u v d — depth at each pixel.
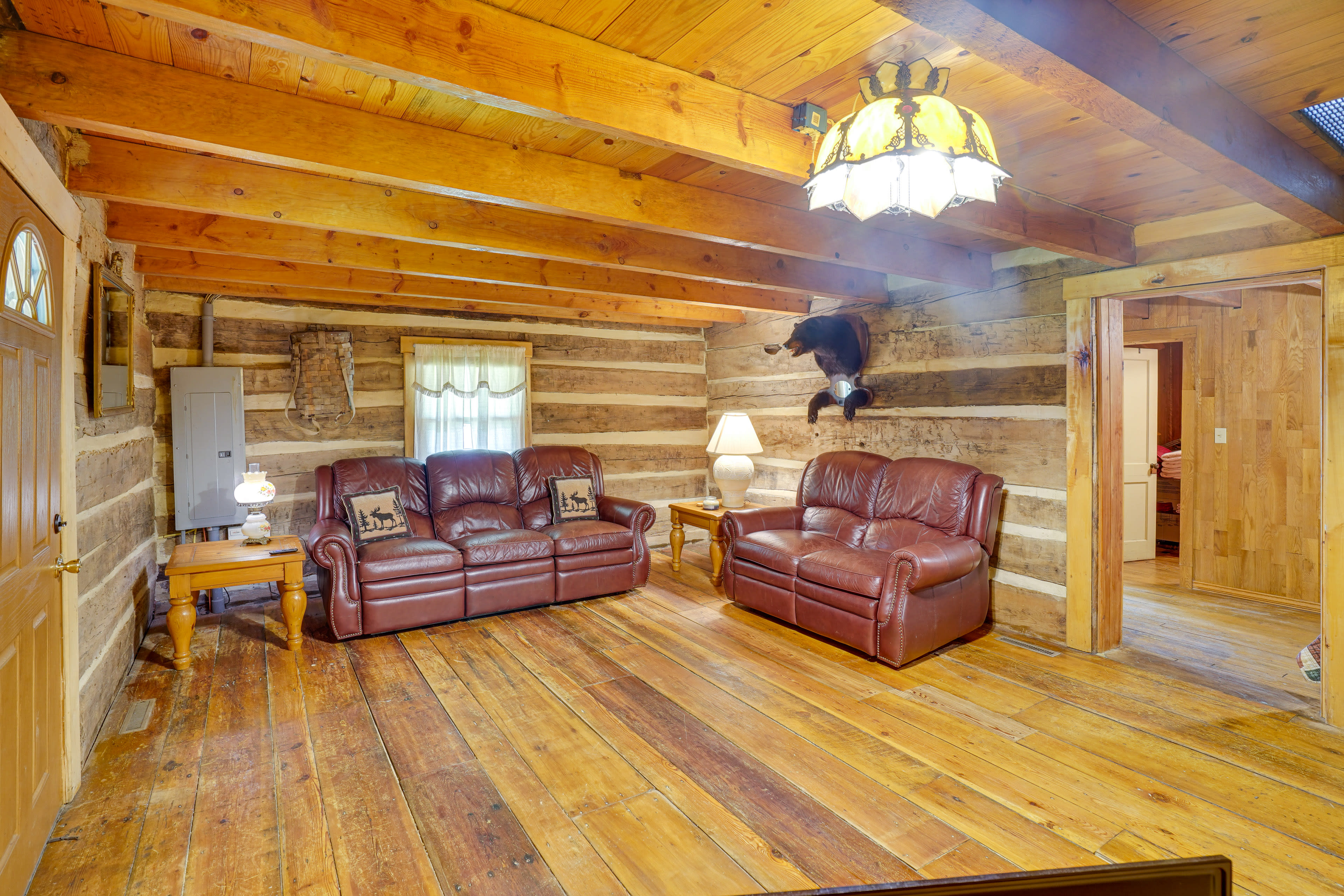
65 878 1.83
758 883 1.80
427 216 2.74
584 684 3.12
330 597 3.64
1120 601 3.58
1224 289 3.03
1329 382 2.65
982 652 3.50
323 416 4.68
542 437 5.60
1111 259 3.12
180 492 4.14
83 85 1.69
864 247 3.23
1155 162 2.40
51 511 2.02
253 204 2.45
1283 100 1.89
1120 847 1.93
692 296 4.52
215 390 4.23
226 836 2.01
